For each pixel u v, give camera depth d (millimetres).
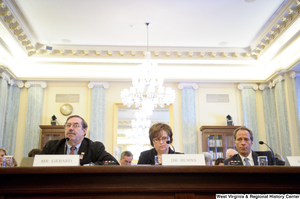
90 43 7863
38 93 8547
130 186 1560
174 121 8695
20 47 7582
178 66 8750
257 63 8672
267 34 7207
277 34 7094
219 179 1601
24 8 6273
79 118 2945
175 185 1577
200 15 6523
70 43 7848
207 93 8945
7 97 8289
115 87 8883
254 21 6785
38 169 1521
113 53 8305
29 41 7445
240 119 8750
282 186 1607
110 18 6648
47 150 2934
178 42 7789
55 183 1554
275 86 8430
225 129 8148
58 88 8781
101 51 8211
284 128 7848
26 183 1552
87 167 1529
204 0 5980
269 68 8711
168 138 2881
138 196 1575
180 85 8875
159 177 1585
